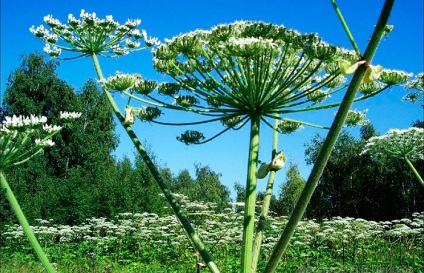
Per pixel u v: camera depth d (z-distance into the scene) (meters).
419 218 20.00
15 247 22.53
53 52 5.64
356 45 2.44
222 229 18.06
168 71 4.32
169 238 18.95
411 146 7.08
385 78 4.56
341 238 17.94
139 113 4.67
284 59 4.17
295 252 17.05
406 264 16.38
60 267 17.38
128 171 31.47
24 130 3.27
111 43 5.61
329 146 2.45
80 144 50.22
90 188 31.62
